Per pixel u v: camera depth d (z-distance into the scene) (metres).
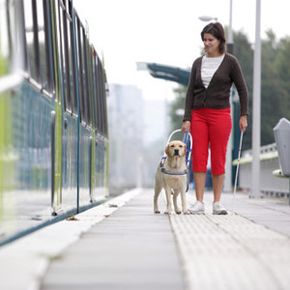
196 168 15.99
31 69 10.79
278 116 72.56
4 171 8.49
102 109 26.36
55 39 13.91
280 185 32.16
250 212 17.23
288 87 73.38
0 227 8.37
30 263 7.27
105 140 27.36
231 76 15.89
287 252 8.47
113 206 19.84
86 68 20.70
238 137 45.00
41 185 11.52
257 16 32.41
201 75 15.78
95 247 8.88
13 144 9.05
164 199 26.86
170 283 6.43
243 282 6.45
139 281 6.52
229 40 42.34
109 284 6.36
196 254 8.21
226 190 44.41
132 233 10.77
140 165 101.38
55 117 13.20
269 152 34.88
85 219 13.55
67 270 7.08
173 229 11.47
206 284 6.34
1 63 8.29
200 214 15.77
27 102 10.16
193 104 15.98
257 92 32.03
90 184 20.81
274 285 6.31
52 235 10.06
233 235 10.48
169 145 15.66
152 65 39.56
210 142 15.93
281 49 77.69
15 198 9.30
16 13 9.64
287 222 13.57
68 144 15.33
